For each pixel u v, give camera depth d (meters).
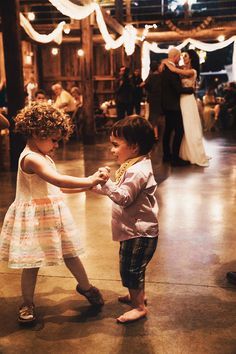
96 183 2.11
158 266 2.93
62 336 2.14
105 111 12.88
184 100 6.73
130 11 13.92
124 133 2.18
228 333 2.14
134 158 2.25
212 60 21.66
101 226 3.81
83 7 7.02
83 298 2.53
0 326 2.24
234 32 12.64
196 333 2.14
